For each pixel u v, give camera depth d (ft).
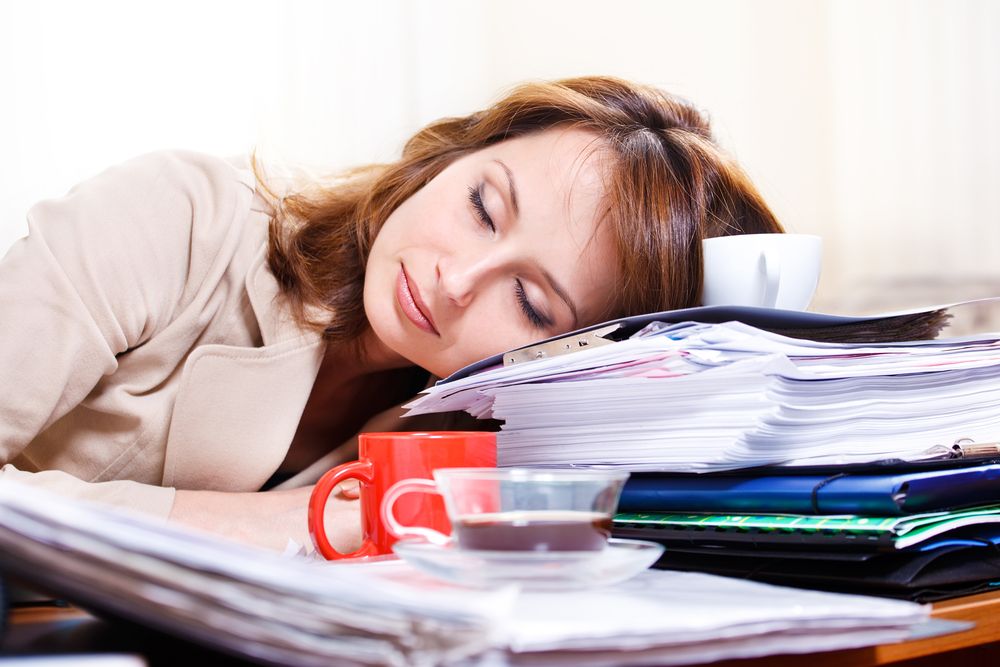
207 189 3.82
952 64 8.20
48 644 1.43
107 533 1.16
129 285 3.39
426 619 1.18
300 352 3.77
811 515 2.13
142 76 6.34
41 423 3.14
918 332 2.96
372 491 2.36
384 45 7.29
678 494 2.39
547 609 1.46
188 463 3.59
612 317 3.79
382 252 3.79
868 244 8.59
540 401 2.53
